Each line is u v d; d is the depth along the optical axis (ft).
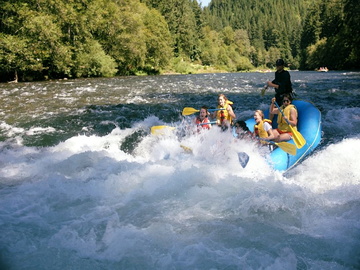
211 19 400.67
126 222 11.15
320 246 9.65
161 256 9.33
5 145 20.92
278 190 13.39
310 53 182.19
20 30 79.56
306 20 228.84
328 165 16.25
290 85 21.75
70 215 11.56
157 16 146.41
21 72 81.56
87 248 9.68
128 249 9.66
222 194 13.08
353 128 23.07
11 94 45.96
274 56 371.15
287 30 409.08
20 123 26.84
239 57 305.32
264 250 9.52
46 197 12.87
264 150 17.34
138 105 35.14
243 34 366.43
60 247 9.71
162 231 10.59
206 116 20.02
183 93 46.55
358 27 136.15
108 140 21.75
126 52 116.78
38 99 40.27
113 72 104.27
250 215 11.53
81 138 22.00
